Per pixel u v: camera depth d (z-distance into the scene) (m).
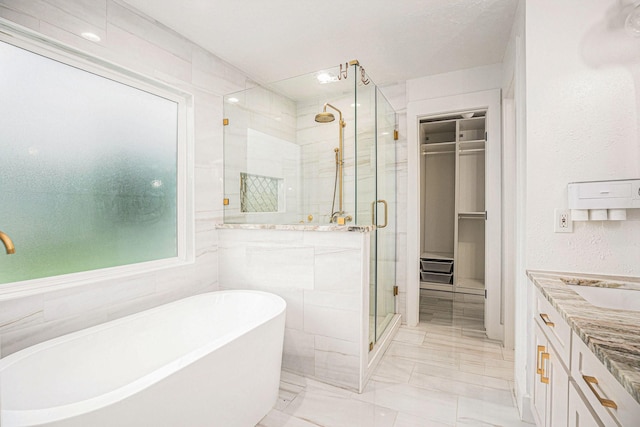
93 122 1.83
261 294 2.16
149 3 1.91
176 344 1.92
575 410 0.98
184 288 2.29
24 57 1.54
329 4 1.94
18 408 1.23
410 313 3.15
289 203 2.28
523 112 1.74
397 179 3.18
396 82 3.17
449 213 4.45
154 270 2.08
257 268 2.39
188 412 1.27
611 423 0.72
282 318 1.87
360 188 2.09
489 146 2.78
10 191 1.50
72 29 1.65
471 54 2.60
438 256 4.32
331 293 2.10
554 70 1.57
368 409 1.82
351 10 2.01
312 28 2.21
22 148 1.54
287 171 2.30
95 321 1.76
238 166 2.56
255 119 2.46
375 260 2.38
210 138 2.52
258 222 2.43
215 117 2.57
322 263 2.12
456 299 4.04
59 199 1.68
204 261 2.46
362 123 2.12
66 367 1.44
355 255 2.02
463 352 2.55
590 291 1.39
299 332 2.22
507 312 2.62
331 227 2.03
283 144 2.32
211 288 2.52
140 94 2.08
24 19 1.48
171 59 2.20
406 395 1.96
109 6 1.83
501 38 2.35
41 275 1.61
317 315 2.15
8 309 1.43
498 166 2.75
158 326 1.85
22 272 1.54
